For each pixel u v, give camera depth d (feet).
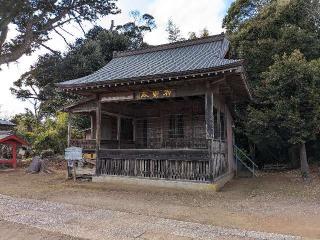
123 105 51.75
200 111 49.21
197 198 31.68
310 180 46.62
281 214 25.44
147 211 25.75
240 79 37.60
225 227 21.06
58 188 37.88
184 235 19.02
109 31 91.30
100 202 29.50
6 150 73.72
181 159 37.50
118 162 42.19
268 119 48.67
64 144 74.02
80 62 81.56
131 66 48.78
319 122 45.68
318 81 46.19
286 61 46.98
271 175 54.19
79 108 46.75
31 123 92.43
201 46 50.93
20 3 41.52
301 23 64.28
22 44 47.11
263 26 65.51
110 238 18.39
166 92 38.96
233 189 38.93
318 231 20.31
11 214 24.43
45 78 87.45
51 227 20.76
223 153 45.44
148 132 53.11
